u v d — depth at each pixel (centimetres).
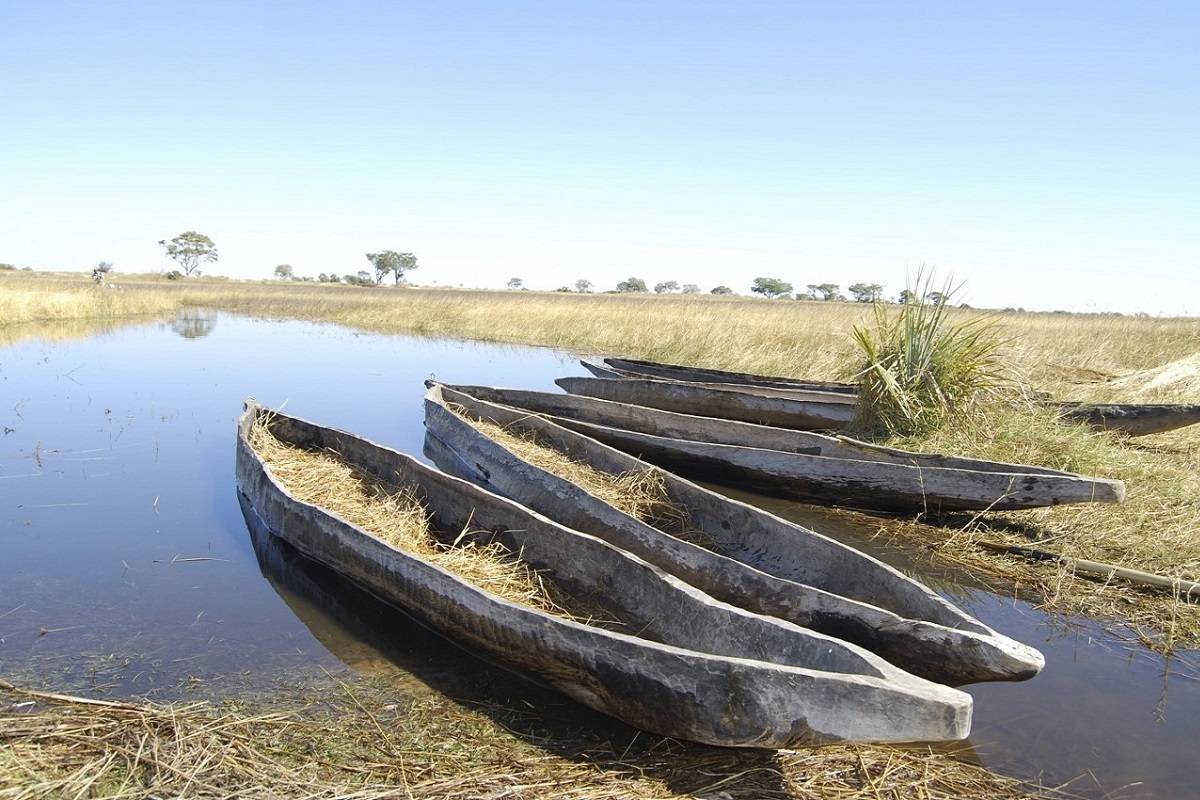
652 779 326
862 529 684
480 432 777
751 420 1016
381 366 1666
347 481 675
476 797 306
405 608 464
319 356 1819
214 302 3616
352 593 519
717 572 465
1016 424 820
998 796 326
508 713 375
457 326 2392
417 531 571
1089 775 343
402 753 337
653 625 424
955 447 792
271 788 303
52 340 1989
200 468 820
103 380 1378
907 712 276
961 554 618
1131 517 649
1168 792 332
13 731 325
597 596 466
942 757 353
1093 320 2353
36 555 569
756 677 303
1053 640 480
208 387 1337
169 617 475
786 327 1831
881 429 868
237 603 498
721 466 765
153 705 367
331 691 390
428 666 421
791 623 384
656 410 895
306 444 785
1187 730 381
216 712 363
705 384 1130
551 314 2441
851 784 328
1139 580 550
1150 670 444
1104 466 747
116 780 303
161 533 623
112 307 2886
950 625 384
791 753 346
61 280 4609
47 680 393
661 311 2458
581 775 326
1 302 2280
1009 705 403
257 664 418
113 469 809
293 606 496
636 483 655
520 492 670
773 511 736
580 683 362
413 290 5884
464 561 516
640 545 520
